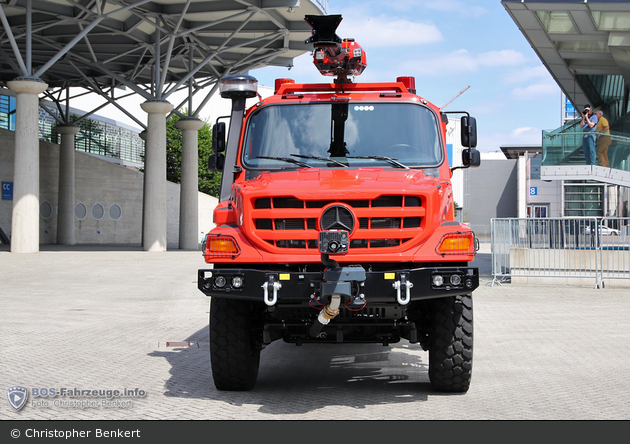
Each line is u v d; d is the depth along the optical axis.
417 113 6.62
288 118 6.65
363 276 5.20
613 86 29.67
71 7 32.72
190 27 35.75
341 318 5.80
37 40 36.41
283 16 34.44
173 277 18.81
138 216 50.28
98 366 7.20
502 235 17.14
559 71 28.14
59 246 39.91
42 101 49.06
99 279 18.03
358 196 5.50
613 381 6.55
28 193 28.11
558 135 21.27
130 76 43.12
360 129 6.56
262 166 6.45
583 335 9.53
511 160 75.00
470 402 5.70
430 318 6.15
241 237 5.68
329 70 6.99
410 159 6.40
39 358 7.55
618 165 20.69
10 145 41.12
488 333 9.73
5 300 13.27
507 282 17.45
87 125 57.91
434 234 5.57
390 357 8.10
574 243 16.67
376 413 5.32
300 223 5.60
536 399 5.80
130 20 35.25
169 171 66.56
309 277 5.32
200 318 11.12
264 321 6.11
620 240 16.36
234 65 40.62
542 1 19.78
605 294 14.91
